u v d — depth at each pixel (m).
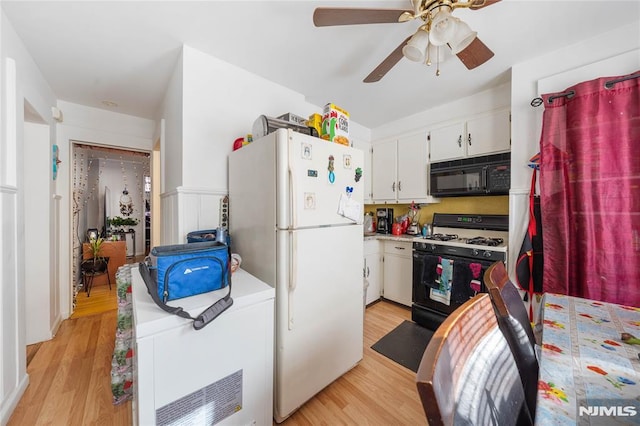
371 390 1.57
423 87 2.31
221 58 1.87
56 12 1.39
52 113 2.25
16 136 1.45
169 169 2.12
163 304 0.93
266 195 1.44
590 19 1.47
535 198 1.86
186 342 0.94
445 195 2.69
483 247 2.11
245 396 1.12
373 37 1.63
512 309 0.90
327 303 1.55
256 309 1.15
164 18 1.46
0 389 1.29
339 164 1.61
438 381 0.39
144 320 0.87
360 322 1.81
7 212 1.36
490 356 0.59
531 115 1.87
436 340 0.46
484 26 1.53
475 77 2.13
